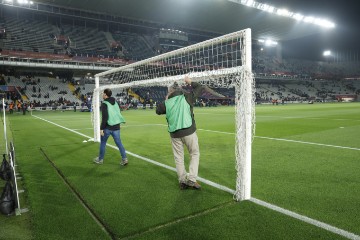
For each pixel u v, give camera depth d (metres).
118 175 5.32
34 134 11.78
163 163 6.24
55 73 42.03
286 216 3.42
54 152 7.61
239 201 3.92
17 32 39.69
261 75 53.88
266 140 9.05
